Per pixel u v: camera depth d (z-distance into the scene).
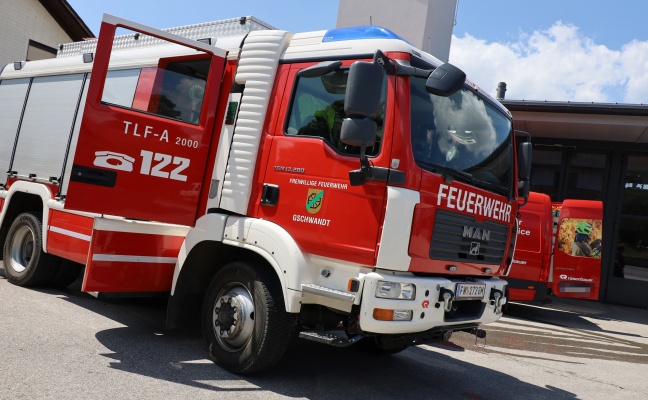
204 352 5.11
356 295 3.96
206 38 5.37
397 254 3.96
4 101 7.85
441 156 4.38
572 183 15.15
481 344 7.57
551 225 10.88
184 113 4.97
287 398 4.22
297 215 4.35
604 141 14.86
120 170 4.56
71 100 6.57
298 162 4.42
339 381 4.86
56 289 7.06
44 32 17.97
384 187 3.99
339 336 4.18
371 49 4.29
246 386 4.36
